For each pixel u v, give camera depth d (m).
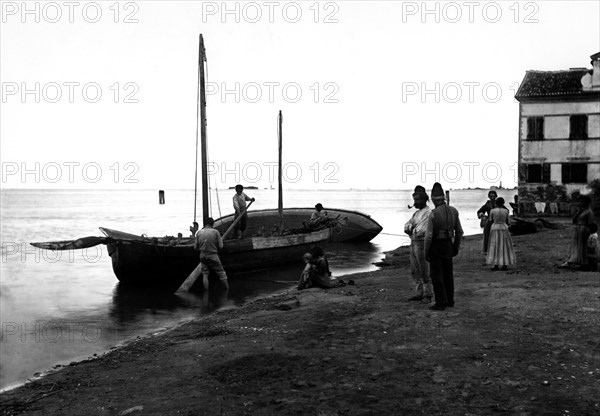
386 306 9.45
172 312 12.34
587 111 36.75
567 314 8.26
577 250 13.61
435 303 9.01
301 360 6.55
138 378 6.48
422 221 9.58
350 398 5.27
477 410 4.87
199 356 7.15
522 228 26.14
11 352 8.84
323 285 13.08
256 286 16.11
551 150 37.66
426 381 5.64
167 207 97.25
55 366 7.97
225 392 5.68
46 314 12.17
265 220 32.31
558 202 37.56
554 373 5.73
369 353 6.69
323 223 25.38
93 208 92.06
